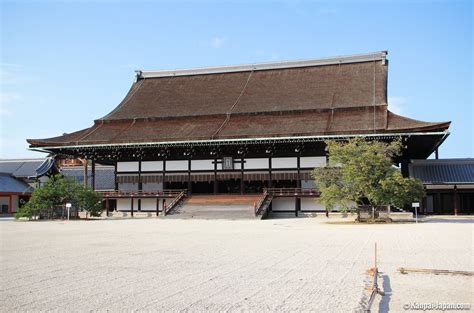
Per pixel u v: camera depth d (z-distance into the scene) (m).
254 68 62.53
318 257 15.83
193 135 49.31
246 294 10.36
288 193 46.25
